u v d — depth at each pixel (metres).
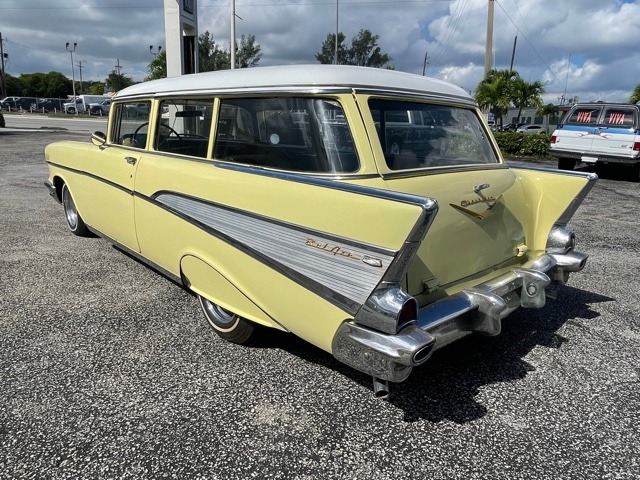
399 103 2.86
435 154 3.05
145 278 4.50
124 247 4.40
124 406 2.65
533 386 2.98
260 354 3.23
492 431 2.55
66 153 5.15
